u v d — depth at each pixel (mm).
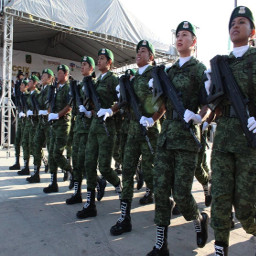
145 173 3195
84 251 2520
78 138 4191
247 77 2027
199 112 2500
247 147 1987
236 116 2076
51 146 4652
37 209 3705
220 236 2059
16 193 4492
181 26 2623
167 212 2445
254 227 2104
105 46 14469
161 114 2969
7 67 10352
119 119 4168
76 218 3383
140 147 3166
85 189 4875
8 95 10117
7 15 9797
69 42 15148
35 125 5770
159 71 2654
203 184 3859
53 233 2922
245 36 2152
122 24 11641
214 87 2180
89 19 10852
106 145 3508
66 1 10359
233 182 2092
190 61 2564
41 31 13680
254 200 1997
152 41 12500
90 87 3754
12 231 2967
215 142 2176
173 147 2395
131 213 3609
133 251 2520
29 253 2486
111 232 2895
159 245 2402
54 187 4629
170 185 2486
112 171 3674
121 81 3295
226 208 2066
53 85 4844
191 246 2662
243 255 2482
